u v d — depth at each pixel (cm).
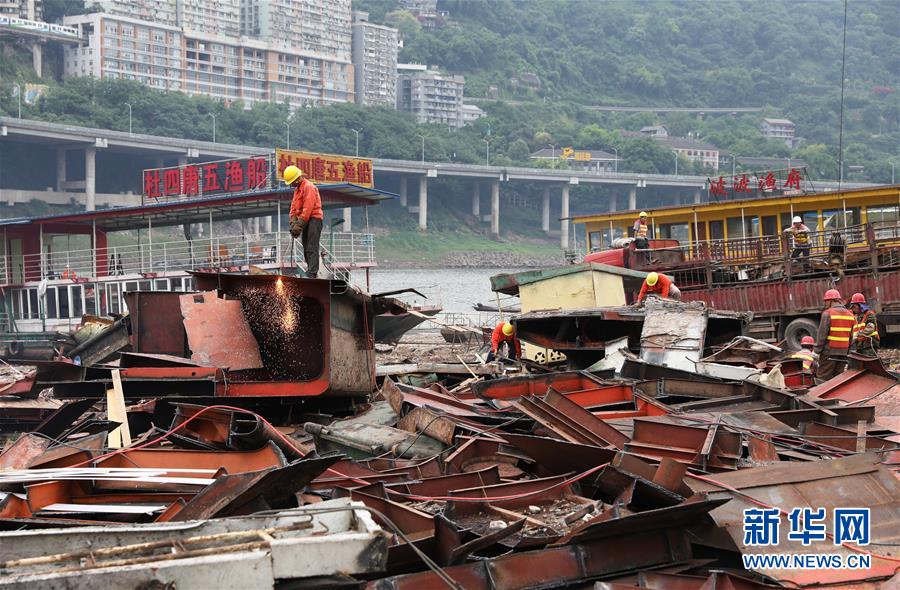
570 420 966
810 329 2578
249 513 657
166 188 5053
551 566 636
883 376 1343
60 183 16000
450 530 635
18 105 16875
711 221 3253
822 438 1022
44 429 1398
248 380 1270
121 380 1175
